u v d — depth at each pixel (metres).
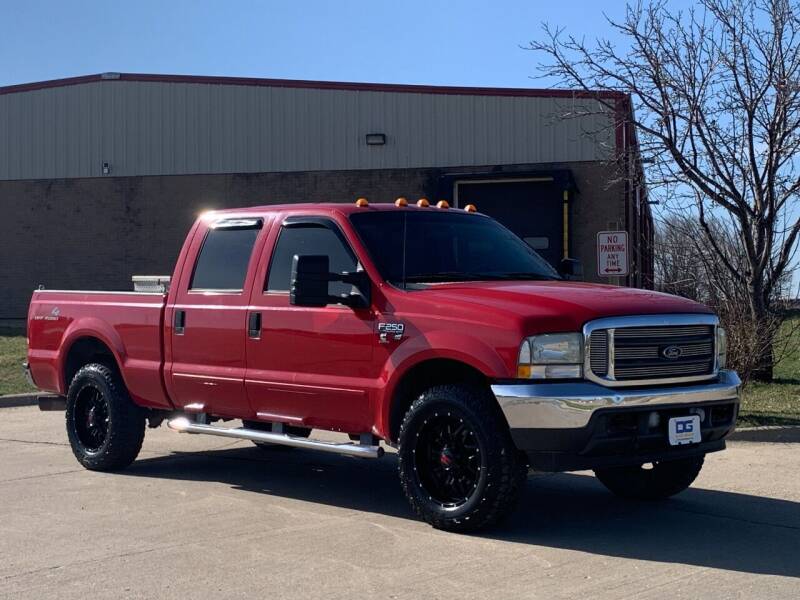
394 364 6.52
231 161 29.39
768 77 13.21
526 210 26.27
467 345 6.13
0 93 32.03
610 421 5.95
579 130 25.72
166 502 7.50
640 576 5.45
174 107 30.11
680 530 6.58
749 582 5.35
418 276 6.97
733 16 13.38
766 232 13.37
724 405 6.52
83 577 5.53
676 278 15.28
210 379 7.75
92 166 31.05
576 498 7.70
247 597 5.12
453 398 6.20
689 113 13.53
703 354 6.50
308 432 9.30
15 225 31.94
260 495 7.78
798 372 15.35
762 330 12.99
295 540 6.29
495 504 6.09
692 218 14.76
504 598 5.06
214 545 6.18
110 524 6.79
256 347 7.42
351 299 6.79
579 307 6.08
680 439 6.19
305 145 28.56
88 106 31.08
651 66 13.68
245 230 7.86
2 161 32.09
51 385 9.38
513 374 5.94
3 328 26.44
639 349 6.16
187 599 5.11
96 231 31.03
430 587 5.25
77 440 8.99
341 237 7.17
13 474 8.70
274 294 7.39
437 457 6.42
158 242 30.38
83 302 9.04
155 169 30.30
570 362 5.96
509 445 6.05
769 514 7.07
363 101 27.95
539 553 5.93
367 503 7.46
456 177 26.50
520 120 26.41
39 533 6.55
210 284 7.95
